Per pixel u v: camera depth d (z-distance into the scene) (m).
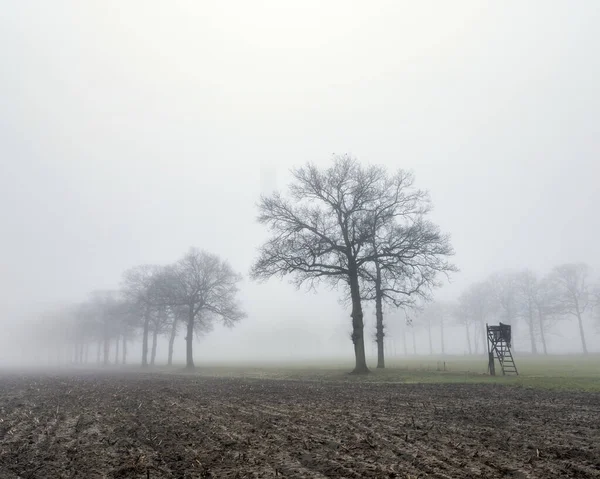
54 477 7.85
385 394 19.84
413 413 14.05
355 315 33.31
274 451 9.24
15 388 25.94
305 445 9.72
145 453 9.34
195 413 14.64
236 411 14.93
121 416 14.36
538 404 15.76
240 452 9.20
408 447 9.43
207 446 9.82
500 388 21.75
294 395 19.80
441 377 28.84
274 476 7.54
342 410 14.86
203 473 7.80
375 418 13.13
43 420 13.90
